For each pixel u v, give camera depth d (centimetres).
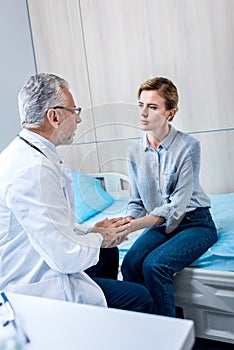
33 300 92
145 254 164
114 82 284
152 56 268
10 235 122
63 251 118
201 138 269
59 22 289
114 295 142
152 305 145
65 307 87
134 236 168
